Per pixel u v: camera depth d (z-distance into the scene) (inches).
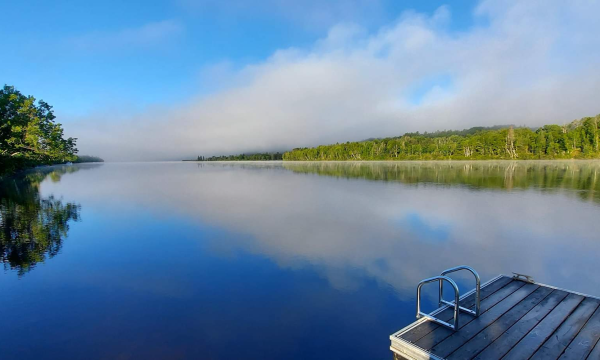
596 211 663.8
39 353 208.4
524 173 1680.6
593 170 1835.6
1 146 1283.2
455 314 192.9
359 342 222.2
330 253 412.5
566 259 381.7
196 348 214.5
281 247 440.1
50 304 278.2
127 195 1050.7
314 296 291.6
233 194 1047.0
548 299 232.5
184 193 1094.4
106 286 315.9
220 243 462.9
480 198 856.3
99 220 637.9
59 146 1579.7
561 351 173.0
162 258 399.2
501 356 169.9
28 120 1405.0
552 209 689.0
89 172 2874.0
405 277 334.0
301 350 213.2
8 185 1462.8
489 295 241.0
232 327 240.8
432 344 181.9
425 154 4333.2
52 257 406.3
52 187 1354.6
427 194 952.9
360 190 1081.4
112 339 224.5
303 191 1090.1
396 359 192.1
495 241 458.0
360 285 315.3
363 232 516.7
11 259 398.9
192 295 295.0
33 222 625.6
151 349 213.5
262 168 3265.3
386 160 4660.4
